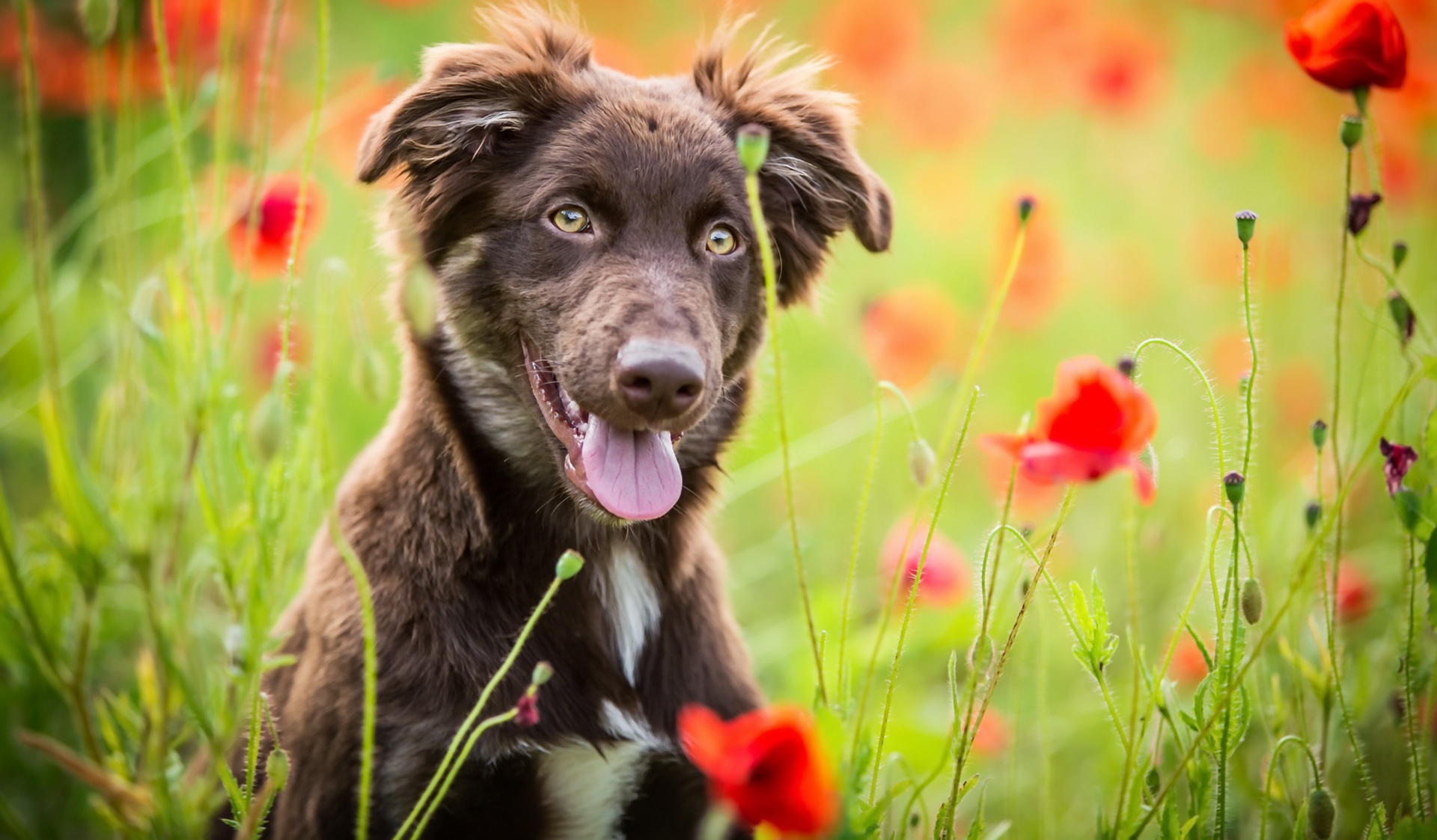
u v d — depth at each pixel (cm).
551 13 559
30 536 518
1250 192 1213
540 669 349
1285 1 1049
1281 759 447
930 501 762
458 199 493
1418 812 402
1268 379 855
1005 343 1012
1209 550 373
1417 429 632
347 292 472
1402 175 879
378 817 443
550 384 476
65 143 833
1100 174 1204
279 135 960
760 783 278
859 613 739
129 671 604
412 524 472
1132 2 1338
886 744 571
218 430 478
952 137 1049
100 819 534
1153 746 433
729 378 527
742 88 537
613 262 466
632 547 499
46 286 432
